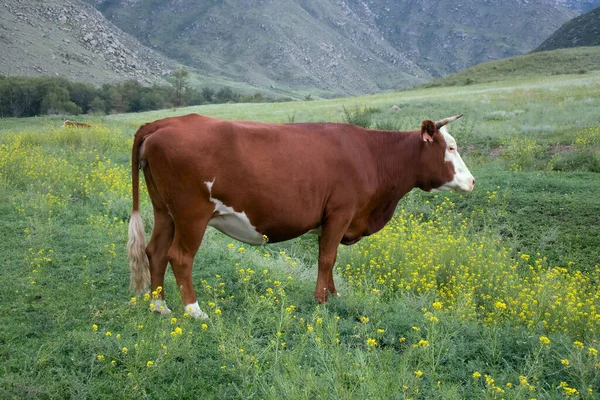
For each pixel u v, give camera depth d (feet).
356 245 29.50
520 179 47.65
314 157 20.20
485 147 65.26
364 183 21.57
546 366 16.55
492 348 17.10
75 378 14.62
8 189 38.55
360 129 22.31
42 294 20.67
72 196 38.93
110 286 22.17
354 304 20.68
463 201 43.24
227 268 24.99
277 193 19.38
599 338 18.63
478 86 167.53
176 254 18.88
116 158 56.80
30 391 13.88
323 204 20.76
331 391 13.43
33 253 24.77
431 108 101.86
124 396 13.87
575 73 181.57
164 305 19.36
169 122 19.04
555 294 22.12
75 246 27.30
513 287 23.66
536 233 36.68
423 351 15.52
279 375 14.06
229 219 19.53
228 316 19.29
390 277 25.43
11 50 538.06
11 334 17.22
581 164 53.42
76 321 18.35
